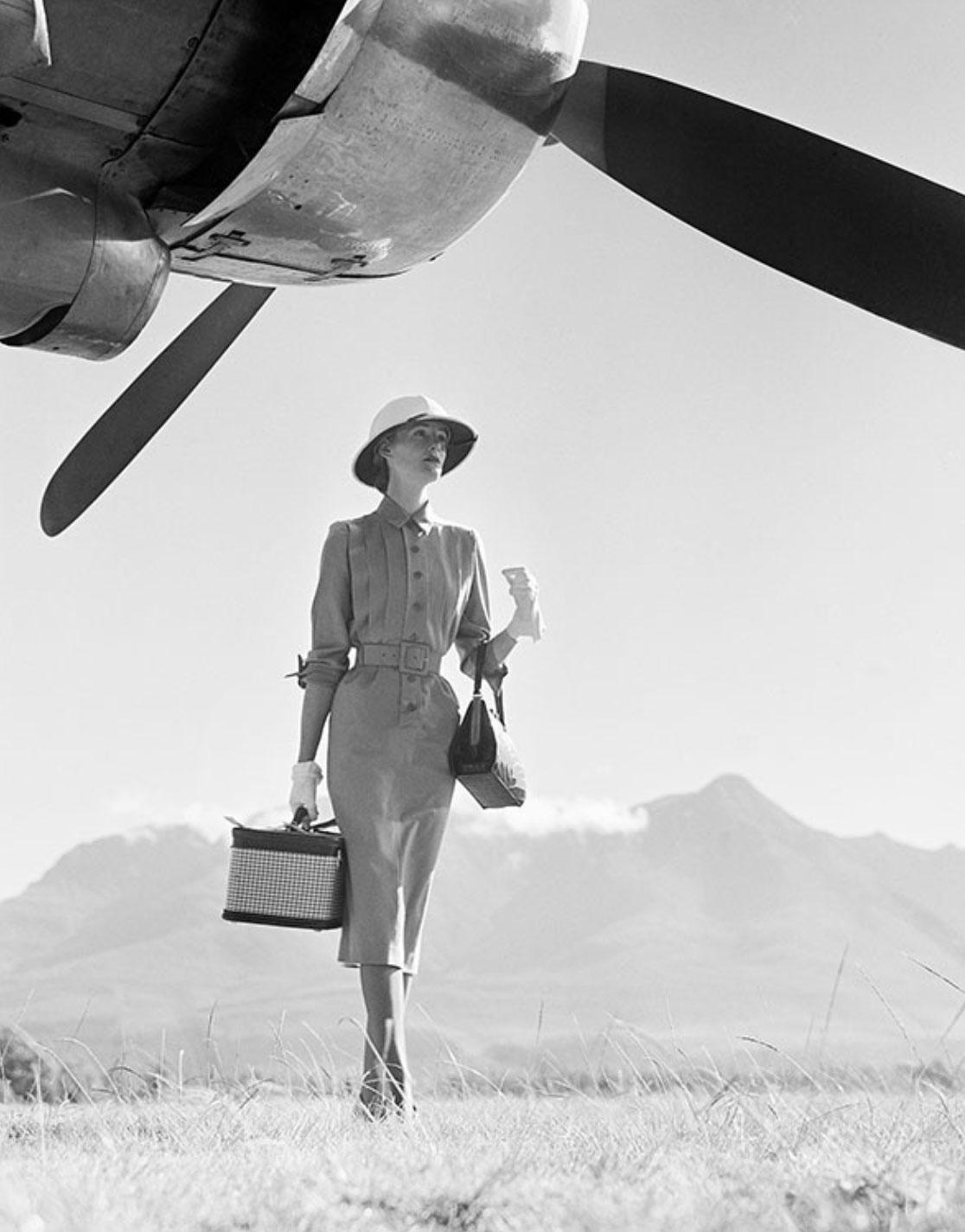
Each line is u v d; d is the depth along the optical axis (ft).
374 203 9.71
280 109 9.02
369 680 15.01
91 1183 5.51
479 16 9.35
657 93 10.77
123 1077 10.87
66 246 9.25
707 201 10.87
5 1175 5.61
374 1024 14.11
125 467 14.26
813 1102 9.36
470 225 10.14
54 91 8.90
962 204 10.60
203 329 14.15
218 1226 5.10
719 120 10.75
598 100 10.82
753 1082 9.96
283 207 9.61
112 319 9.53
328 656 15.21
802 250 10.82
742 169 10.77
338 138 9.32
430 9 9.20
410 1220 5.41
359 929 14.35
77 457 14.35
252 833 14.44
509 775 15.11
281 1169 6.44
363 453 15.78
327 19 8.93
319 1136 9.77
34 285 9.30
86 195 9.30
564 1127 9.65
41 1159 7.31
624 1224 5.05
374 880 14.46
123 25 8.77
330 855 14.48
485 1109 11.14
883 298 10.80
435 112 9.46
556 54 9.70
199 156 9.43
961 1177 5.73
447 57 9.35
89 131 9.17
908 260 10.69
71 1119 9.91
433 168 9.66
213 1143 9.17
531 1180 5.95
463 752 15.03
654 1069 10.52
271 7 8.95
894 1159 6.73
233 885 14.46
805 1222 5.15
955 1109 8.68
